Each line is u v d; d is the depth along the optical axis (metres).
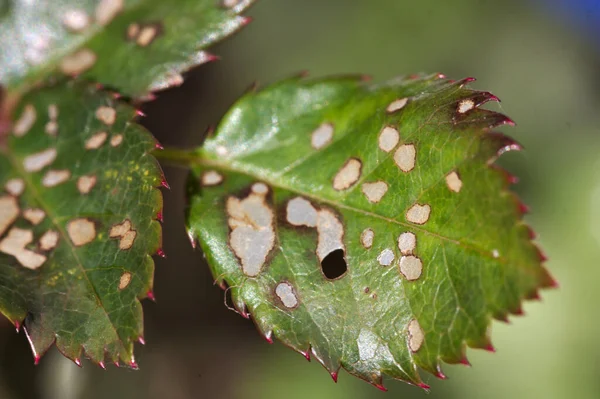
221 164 0.17
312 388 0.23
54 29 0.17
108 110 0.17
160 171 0.17
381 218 0.17
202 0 0.17
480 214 0.17
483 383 0.23
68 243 0.17
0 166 0.16
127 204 0.17
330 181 0.17
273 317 0.17
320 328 0.17
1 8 0.17
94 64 0.17
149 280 0.17
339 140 0.17
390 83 0.17
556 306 0.23
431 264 0.17
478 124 0.17
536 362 0.23
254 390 0.23
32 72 0.17
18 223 0.16
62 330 0.17
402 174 0.17
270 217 0.17
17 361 0.19
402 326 0.17
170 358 0.23
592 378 0.23
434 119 0.17
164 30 0.17
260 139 0.18
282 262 0.17
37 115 0.17
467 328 0.17
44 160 0.17
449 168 0.17
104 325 0.17
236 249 0.17
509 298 0.16
